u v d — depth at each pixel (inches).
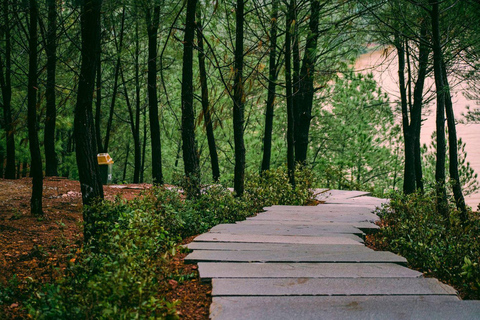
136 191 523.5
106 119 890.1
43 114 539.2
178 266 194.7
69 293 165.8
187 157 386.6
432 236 238.4
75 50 395.9
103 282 143.2
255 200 407.8
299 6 395.9
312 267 180.9
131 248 165.8
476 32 331.3
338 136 768.9
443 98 340.2
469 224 281.3
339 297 147.3
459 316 134.1
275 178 475.8
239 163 391.5
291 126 474.9
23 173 722.8
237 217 345.4
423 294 151.8
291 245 225.3
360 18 331.6
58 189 493.0
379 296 149.0
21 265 254.1
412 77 545.0
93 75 248.2
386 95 727.7
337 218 332.5
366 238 280.5
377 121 765.3
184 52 380.2
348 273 172.4
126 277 138.9
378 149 753.0
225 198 354.0
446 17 338.0
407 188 545.0
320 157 818.8
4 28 374.3
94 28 244.4
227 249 214.7
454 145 349.1
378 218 336.2
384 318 132.6
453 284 189.0
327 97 763.4
